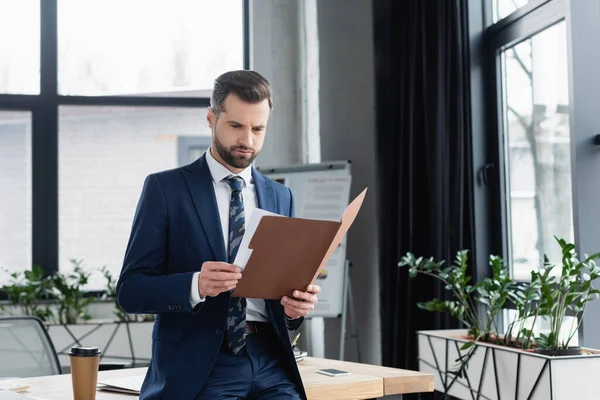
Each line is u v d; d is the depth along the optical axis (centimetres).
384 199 495
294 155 548
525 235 375
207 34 577
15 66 554
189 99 571
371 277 500
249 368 183
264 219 164
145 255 186
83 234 556
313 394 186
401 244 431
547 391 262
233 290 183
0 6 554
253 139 189
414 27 425
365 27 518
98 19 566
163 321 186
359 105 514
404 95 438
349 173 486
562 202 344
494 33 396
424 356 344
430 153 404
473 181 395
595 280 304
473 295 385
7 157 551
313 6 521
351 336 485
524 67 374
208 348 179
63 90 560
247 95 186
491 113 397
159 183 190
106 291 523
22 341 272
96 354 177
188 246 187
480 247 393
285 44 554
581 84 317
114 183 563
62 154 557
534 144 367
